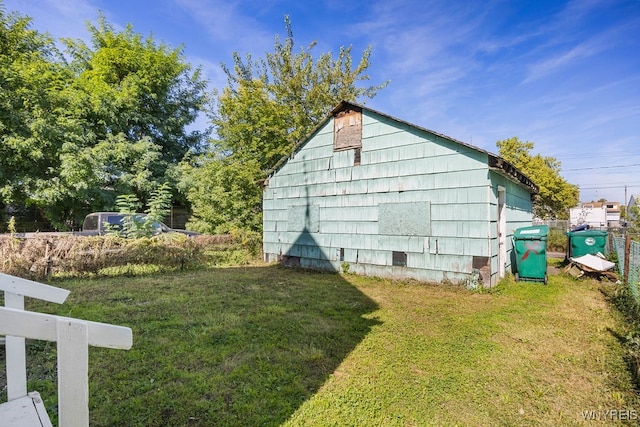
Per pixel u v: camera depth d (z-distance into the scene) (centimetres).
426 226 677
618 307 486
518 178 743
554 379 284
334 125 837
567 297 556
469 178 624
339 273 809
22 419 160
